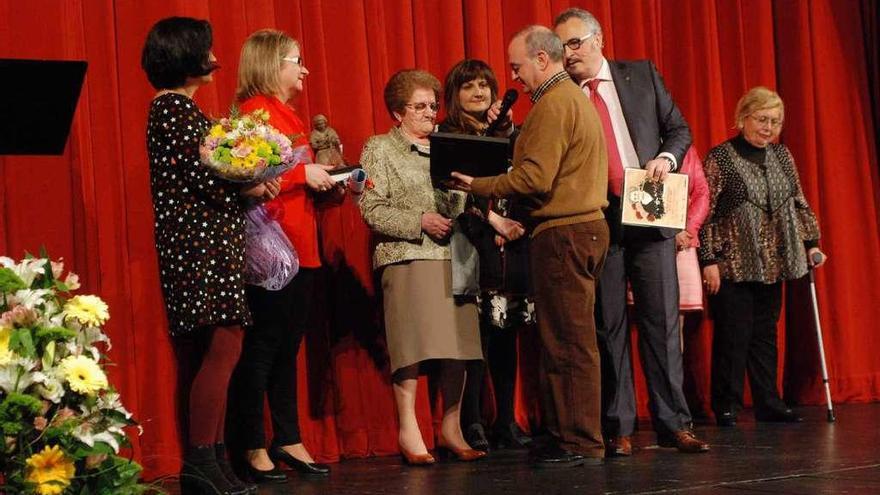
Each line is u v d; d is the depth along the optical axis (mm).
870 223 6004
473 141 3779
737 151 5172
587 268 3746
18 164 3896
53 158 3943
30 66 2672
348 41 4602
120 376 3998
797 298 5801
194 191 3328
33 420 2443
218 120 3344
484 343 4500
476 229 4188
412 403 4207
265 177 3289
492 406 4867
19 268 2590
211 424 3363
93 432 2533
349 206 4547
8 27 3881
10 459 2418
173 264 3336
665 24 5555
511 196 3701
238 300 3334
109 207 4027
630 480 3482
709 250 5066
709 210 5102
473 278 4141
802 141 5840
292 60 3891
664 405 4215
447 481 3664
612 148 4215
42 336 2490
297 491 3596
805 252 5301
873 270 5988
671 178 4129
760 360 5184
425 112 4238
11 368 2432
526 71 3793
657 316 4207
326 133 4289
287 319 3863
